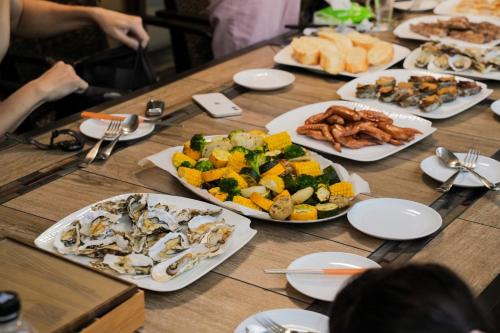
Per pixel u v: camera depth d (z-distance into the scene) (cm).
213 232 125
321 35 244
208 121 189
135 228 125
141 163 156
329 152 168
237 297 115
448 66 231
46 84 205
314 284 116
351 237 134
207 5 332
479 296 116
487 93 210
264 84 216
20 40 299
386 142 174
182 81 219
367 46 238
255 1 292
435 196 151
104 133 177
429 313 60
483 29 268
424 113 194
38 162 163
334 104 196
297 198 139
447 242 132
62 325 94
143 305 105
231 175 144
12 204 143
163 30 478
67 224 130
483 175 160
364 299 63
